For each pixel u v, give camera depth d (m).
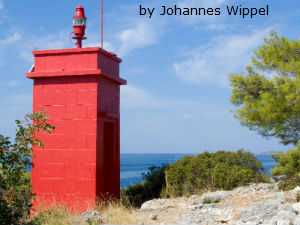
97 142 9.39
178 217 8.01
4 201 5.25
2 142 5.48
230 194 9.71
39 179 9.55
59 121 9.62
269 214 6.92
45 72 9.71
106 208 9.21
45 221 7.29
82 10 10.23
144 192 12.08
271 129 11.93
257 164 11.84
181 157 12.86
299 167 10.08
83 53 9.63
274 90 11.52
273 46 12.17
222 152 12.49
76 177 9.32
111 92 10.52
